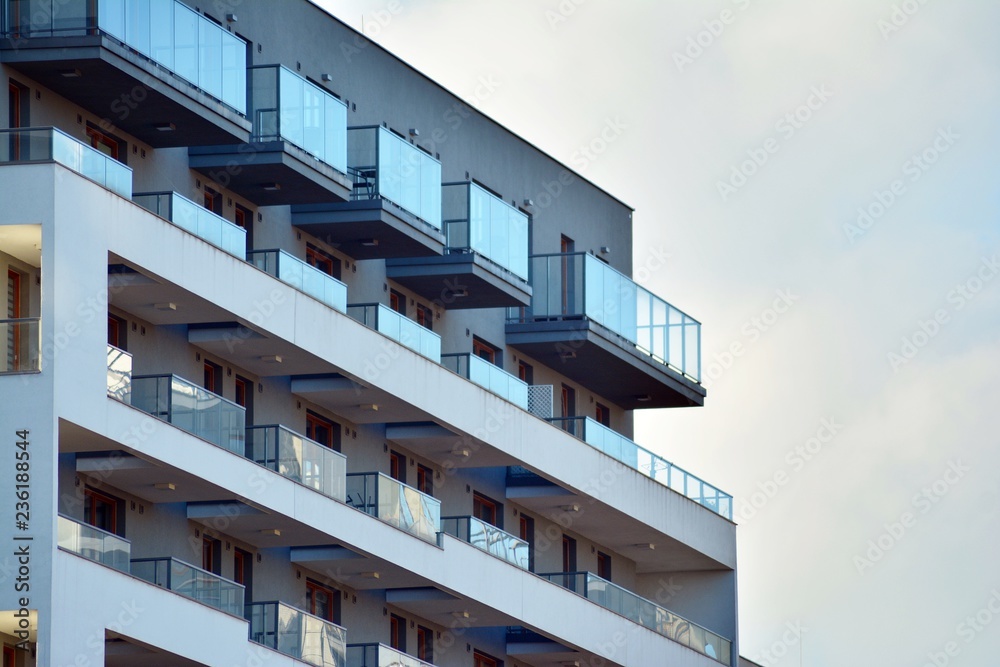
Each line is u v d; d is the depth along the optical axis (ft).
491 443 236.02
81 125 195.52
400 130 237.45
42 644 176.65
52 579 177.27
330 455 212.64
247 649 199.72
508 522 253.24
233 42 202.39
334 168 214.69
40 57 187.01
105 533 184.03
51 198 180.96
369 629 229.86
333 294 214.48
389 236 224.12
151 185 202.49
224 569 209.97
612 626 253.85
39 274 188.34
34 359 179.73
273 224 217.97
